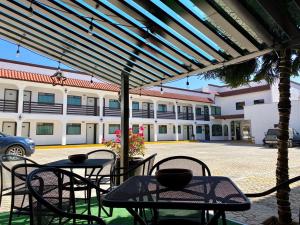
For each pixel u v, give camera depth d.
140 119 25.80
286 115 3.22
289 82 3.24
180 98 29.23
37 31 3.81
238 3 2.21
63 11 3.08
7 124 19.98
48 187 2.19
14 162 3.39
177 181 1.91
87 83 22.92
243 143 24.94
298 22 2.48
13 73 19.19
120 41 3.55
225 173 7.72
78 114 22.75
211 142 27.94
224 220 2.28
